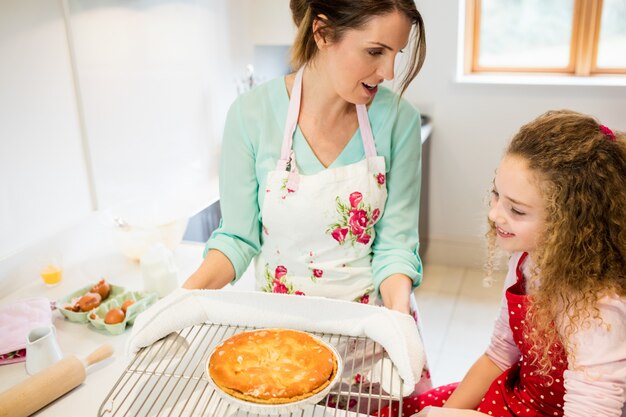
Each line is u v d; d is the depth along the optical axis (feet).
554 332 3.47
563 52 10.28
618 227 3.20
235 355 3.15
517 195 3.30
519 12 10.26
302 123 4.10
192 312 3.51
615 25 9.91
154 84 6.79
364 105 4.08
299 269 4.24
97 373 3.94
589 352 3.20
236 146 4.22
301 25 3.77
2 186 5.01
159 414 2.98
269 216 4.14
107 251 5.98
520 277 3.89
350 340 3.63
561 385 3.65
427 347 8.56
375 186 4.13
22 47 5.05
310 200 4.03
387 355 3.34
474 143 10.11
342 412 3.27
